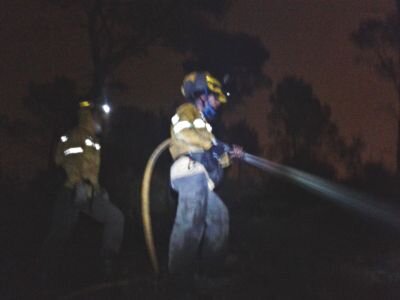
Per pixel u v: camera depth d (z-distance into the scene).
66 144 5.46
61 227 5.44
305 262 6.05
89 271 5.45
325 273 5.45
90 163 5.43
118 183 10.25
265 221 9.73
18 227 8.09
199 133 4.70
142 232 7.87
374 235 8.20
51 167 9.50
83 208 5.43
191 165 4.70
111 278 5.31
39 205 8.95
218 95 4.97
